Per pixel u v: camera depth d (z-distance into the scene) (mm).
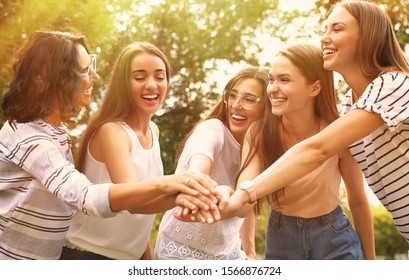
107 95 2922
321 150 2691
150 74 2922
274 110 2938
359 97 2955
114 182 2766
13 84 2656
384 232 7195
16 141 2559
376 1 6270
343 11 2885
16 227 2598
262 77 3021
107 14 7078
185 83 7492
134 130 2924
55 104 2664
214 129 2973
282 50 2961
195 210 2594
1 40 6383
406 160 2816
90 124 2887
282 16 7660
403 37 6531
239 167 3066
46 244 2629
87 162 2867
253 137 2957
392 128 2662
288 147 3064
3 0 6535
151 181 2566
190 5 7613
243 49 7688
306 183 2996
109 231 2832
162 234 2988
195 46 7551
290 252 3125
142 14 7395
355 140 2711
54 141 2607
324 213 3072
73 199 2486
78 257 2840
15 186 2611
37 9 6648
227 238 2920
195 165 2797
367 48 2852
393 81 2732
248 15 7820
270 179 2691
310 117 3029
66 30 6672
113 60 7145
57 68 2635
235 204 2654
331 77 3023
